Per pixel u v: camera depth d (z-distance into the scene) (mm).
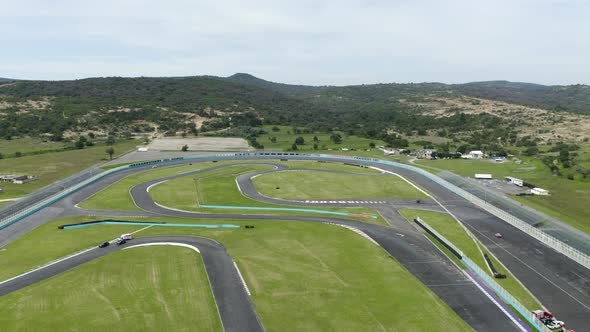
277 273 65000
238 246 77125
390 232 86062
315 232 85438
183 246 76875
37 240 79938
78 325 50219
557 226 84812
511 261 71062
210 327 49938
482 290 60281
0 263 68625
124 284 60969
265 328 49875
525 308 54156
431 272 66250
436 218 96188
